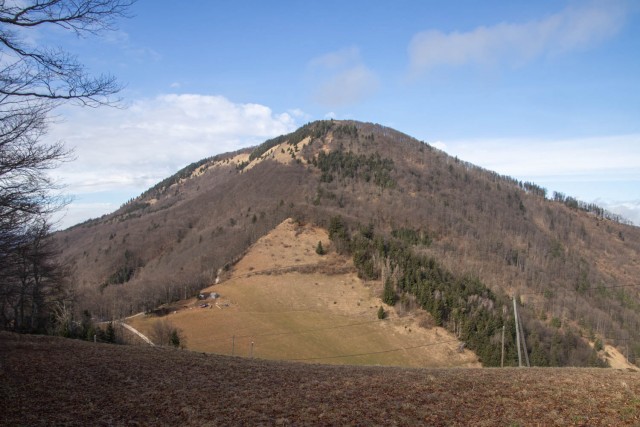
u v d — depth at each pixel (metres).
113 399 10.48
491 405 10.23
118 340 53.91
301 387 11.95
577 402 10.40
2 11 6.94
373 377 13.67
